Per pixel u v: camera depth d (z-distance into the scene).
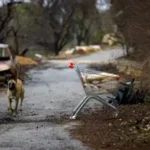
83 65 59.84
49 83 40.06
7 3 60.94
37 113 23.48
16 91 23.47
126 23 30.12
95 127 19.11
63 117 21.97
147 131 17.92
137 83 26.31
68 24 113.50
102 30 119.81
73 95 30.83
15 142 16.91
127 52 37.78
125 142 16.55
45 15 99.94
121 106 23.44
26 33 83.94
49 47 109.94
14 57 40.38
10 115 23.08
